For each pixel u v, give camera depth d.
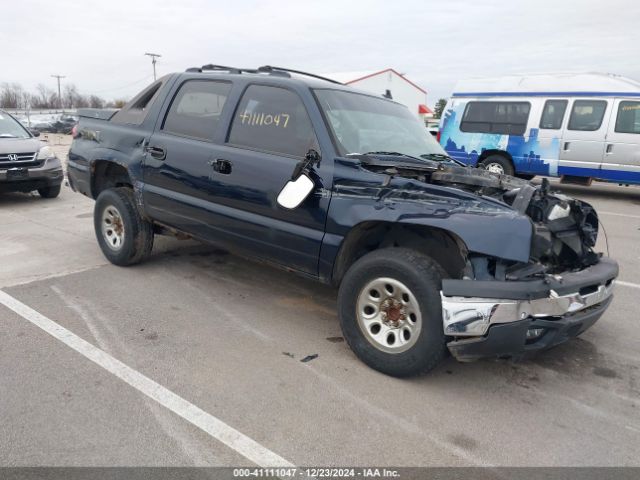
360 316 3.34
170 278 5.00
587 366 3.55
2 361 3.30
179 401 2.93
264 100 3.98
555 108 11.04
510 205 3.24
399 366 3.16
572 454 2.60
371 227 3.44
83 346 3.54
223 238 4.14
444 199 3.07
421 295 3.01
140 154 4.74
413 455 2.55
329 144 3.52
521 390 3.21
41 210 8.31
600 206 10.37
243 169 3.86
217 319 4.10
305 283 5.02
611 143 10.42
